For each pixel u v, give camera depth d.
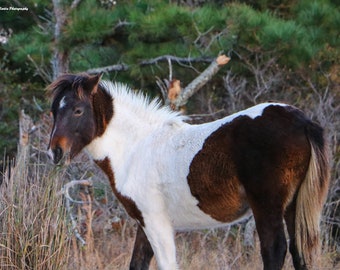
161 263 16.08
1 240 17.05
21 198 17.31
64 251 17.22
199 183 14.98
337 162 25.81
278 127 14.24
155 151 15.95
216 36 29.06
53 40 32.25
